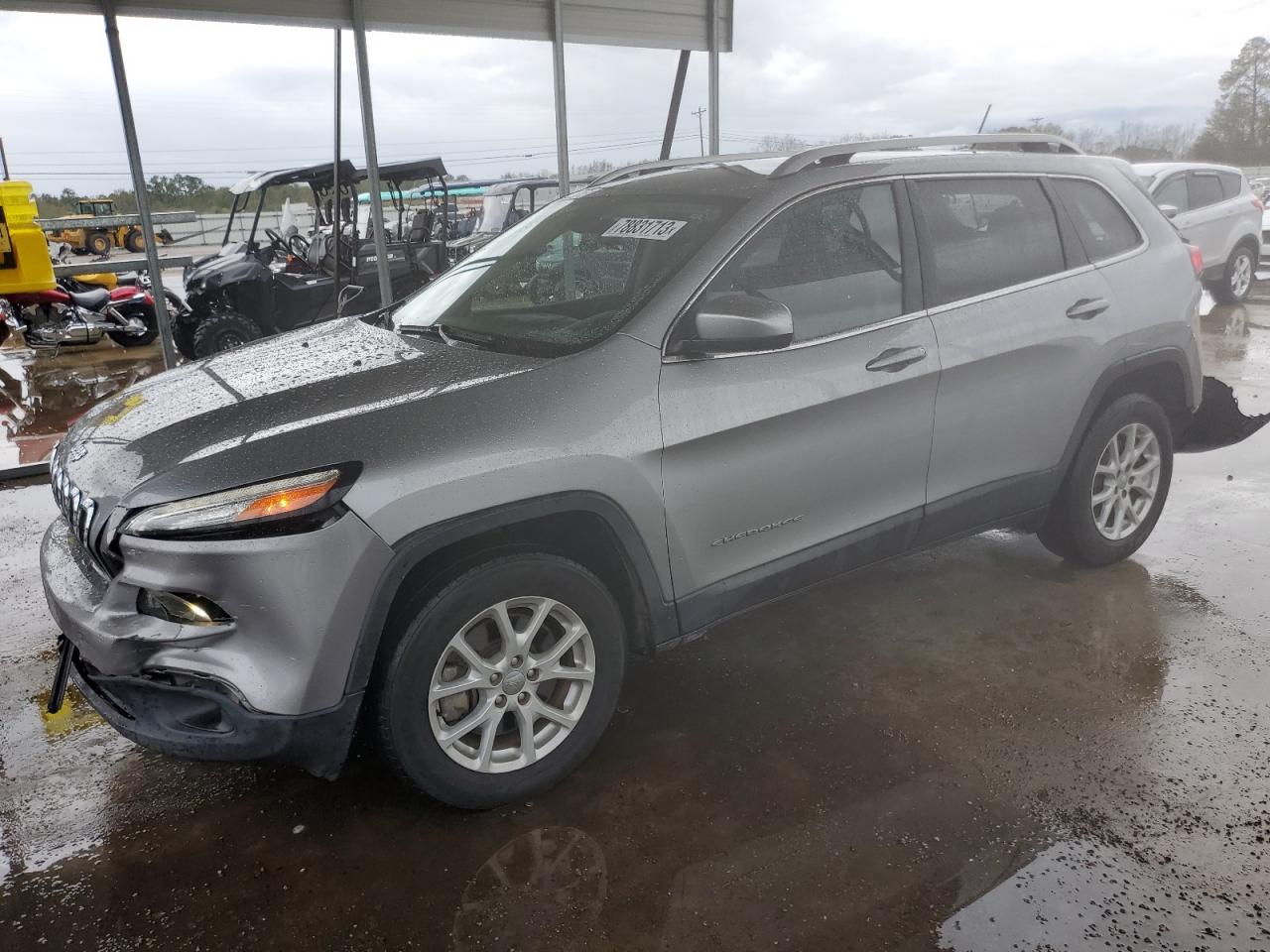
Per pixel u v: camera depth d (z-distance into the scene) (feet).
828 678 10.75
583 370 8.43
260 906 7.52
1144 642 11.37
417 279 35.01
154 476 7.56
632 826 8.34
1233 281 37.27
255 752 7.41
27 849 8.28
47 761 9.66
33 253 35.37
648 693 10.53
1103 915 7.16
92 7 17.90
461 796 8.27
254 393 8.73
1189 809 8.36
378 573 7.38
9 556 15.15
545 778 8.66
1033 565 13.66
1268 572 13.20
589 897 7.50
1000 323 10.82
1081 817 8.27
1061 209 11.78
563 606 8.45
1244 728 9.57
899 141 10.59
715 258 9.16
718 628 12.06
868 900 7.37
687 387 8.75
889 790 8.72
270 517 7.13
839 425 9.66
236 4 19.04
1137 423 12.76
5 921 7.43
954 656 11.15
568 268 10.37
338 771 7.75
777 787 8.82
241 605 7.22
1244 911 7.18
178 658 7.36
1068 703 10.09
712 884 7.61
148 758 9.69
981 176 11.16
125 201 73.05
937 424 10.46
